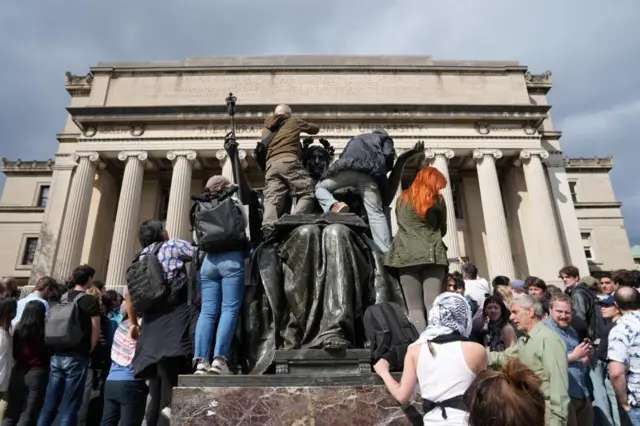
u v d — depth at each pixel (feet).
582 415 16.20
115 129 124.36
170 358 14.80
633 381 15.94
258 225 19.62
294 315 14.69
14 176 161.89
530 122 127.13
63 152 131.23
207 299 14.15
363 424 11.49
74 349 20.16
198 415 11.37
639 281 20.92
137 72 133.80
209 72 133.80
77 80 142.82
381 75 134.21
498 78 135.74
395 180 20.45
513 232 132.98
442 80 134.41
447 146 123.54
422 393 10.11
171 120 123.54
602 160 167.32
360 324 14.80
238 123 124.57
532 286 22.02
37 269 116.78
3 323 20.10
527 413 6.23
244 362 14.80
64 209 124.06
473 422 6.71
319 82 132.98
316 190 19.31
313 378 12.00
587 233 160.66
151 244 16.79
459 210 137.90
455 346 10.09
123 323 19.44
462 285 21.34
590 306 21.84
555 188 130.21
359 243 15.70
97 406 24.44
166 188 139.95
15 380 20.36
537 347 13.97
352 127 124.26
